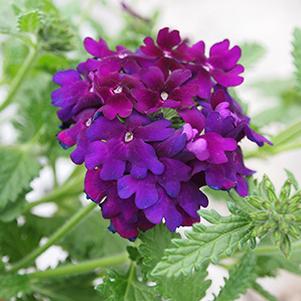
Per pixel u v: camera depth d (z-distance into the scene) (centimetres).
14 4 31
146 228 26
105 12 48
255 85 47
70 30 32
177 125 26
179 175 25
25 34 32
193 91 26
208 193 36
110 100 25
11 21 31
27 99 36
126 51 28
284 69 58
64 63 33
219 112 26
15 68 36
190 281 28
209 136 25
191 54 28
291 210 25
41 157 34
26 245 34
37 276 32
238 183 26
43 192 42
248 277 29
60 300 33
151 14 44
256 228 25
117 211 25
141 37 36
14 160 33
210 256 25
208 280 28
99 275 34
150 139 25
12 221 34
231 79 28
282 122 43
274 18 61
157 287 28
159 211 25
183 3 60
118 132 25
